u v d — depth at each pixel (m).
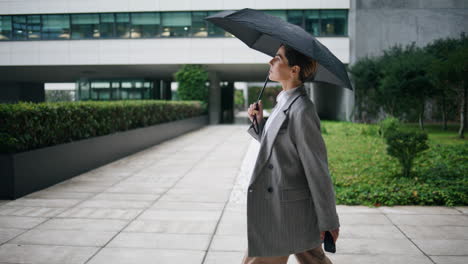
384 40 22.39
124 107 9.80
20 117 5.40
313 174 1.66
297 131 1.68
